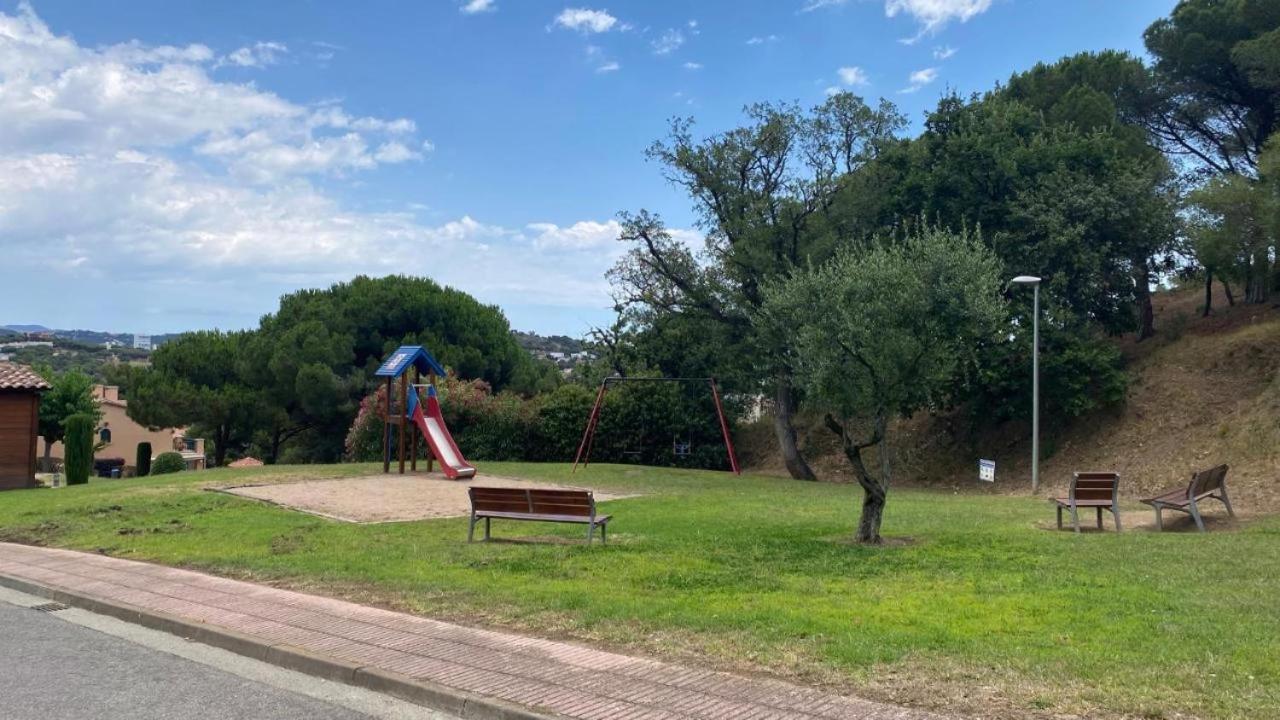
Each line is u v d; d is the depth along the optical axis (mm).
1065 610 7766
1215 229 27469
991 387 27906
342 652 7262
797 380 15812
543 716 5605
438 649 7273
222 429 44250
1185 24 36562
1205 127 39344
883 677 6023
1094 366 27062
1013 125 31781
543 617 8172
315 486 21516
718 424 36906
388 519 15945
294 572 10781
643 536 13219
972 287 12242
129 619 9148
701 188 31312
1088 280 28562
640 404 36062
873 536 12477
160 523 15742
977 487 28281
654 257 32094
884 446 12633
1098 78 39062
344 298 46438
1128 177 28875
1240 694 5371
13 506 19094
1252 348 26344
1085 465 26312
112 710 6184
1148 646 6484
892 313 12289
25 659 7617
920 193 29766
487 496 12922
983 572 9844
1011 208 28734
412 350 25953
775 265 30062
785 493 21516
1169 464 23625
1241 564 10047
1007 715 5227
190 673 7152
